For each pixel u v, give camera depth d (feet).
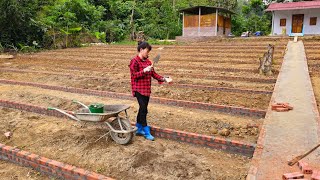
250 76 36.11
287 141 15.21
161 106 25.31
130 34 104.58
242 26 119.24
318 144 14.65
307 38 73.82
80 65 49.49
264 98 26.43
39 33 79.05
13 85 35.06
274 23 95.14
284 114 19.60
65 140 18.11
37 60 57.72
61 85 33.83
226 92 29.01
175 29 110.73
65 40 83.46
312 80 32.73
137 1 120.47
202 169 14.51
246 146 16.24
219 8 92.22
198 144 17.71
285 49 56.13
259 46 66.54
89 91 29.76
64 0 91.81
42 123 21.54
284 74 33.17
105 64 49.80
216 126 20.08
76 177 13.87
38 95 29.14
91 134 18.98
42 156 16.21
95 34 92.43
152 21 112.06
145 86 17.48
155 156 15.72
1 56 60.29
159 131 18.97
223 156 16.38
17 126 20.88
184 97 27.40
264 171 12.23
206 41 87.10
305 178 11.46
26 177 14.74
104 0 111.55
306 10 90.12
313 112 19.89
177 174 13.91
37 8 87.45
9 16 70.69
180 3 124.36
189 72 40.37
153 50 68.13
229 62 48.34
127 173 14.23
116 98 28.09
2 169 15.56
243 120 21.47
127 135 17.16
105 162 15.31
